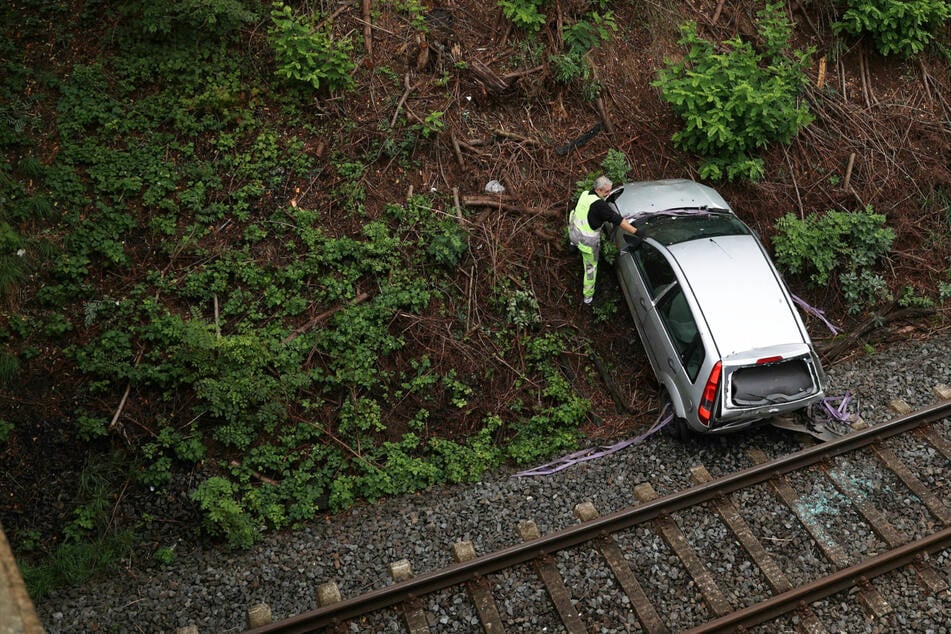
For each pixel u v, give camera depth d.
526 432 10.09
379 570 8.30
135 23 10.96
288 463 9.26
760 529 8.77
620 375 10.92
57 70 10.67
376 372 9.90
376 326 10.12
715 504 8.99
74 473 8.70
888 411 10.27
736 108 11.99
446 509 9.04
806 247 11.86
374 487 9.30
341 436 9.59
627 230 10.21
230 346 9.28
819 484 9.27
